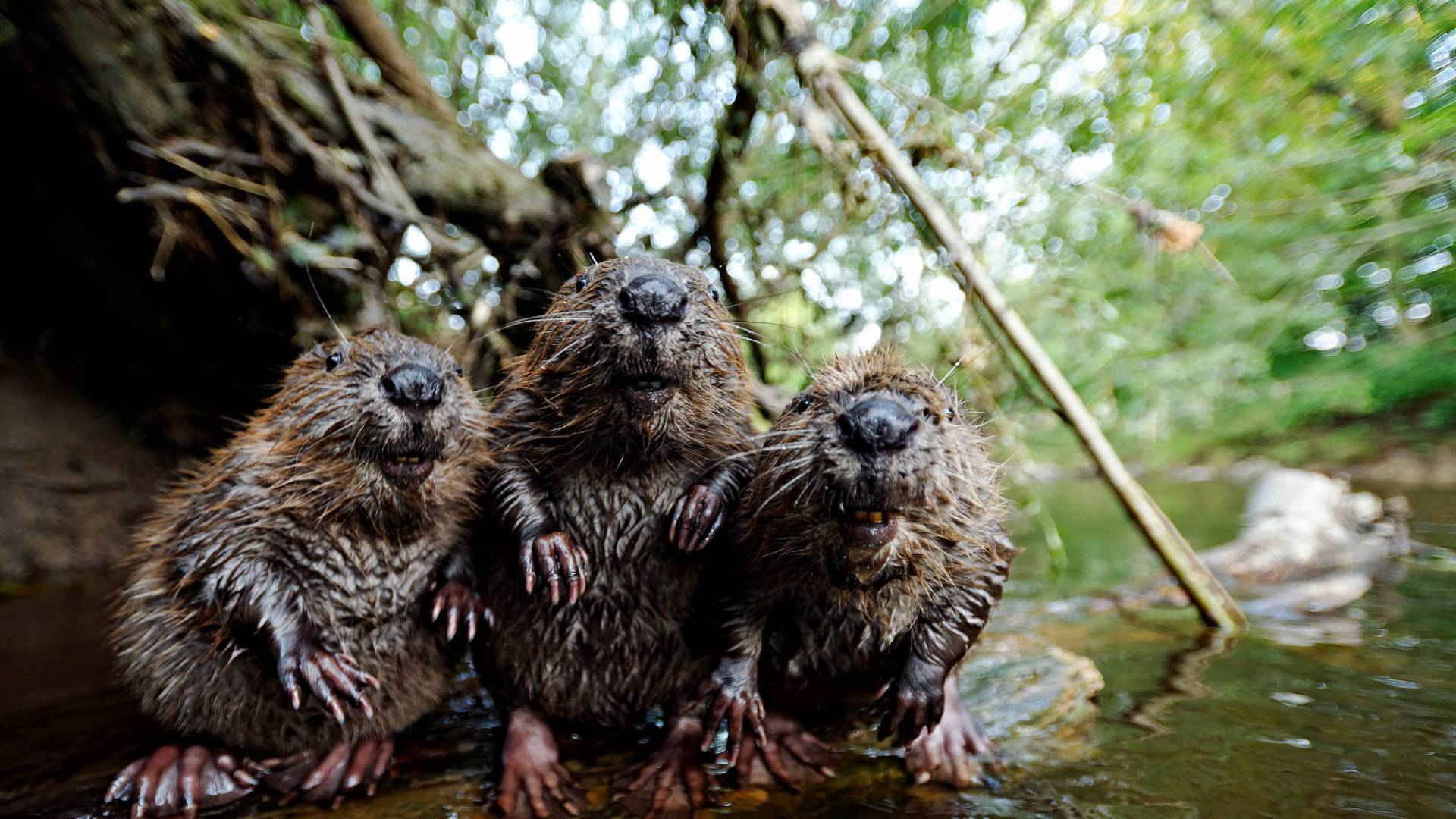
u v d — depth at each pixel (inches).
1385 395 480.1
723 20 222.7
